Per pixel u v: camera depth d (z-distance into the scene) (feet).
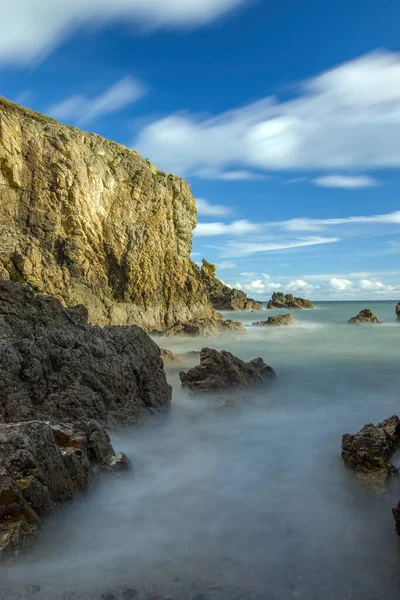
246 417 40.86
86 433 26.23
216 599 15.60
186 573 17.12
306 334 136.15
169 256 160.25
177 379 55.72
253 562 17.95
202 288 171.32
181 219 166.61
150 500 23.70
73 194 131.13
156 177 159.84
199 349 100.32
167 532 20.31
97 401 34.40
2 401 29.94
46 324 38.06
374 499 23.79
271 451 31.68
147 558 18.13
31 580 16.35
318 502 23.62
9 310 36.35
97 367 36.78
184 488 25.36
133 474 26.22
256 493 24.73
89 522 21.13
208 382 48.78
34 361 33.40
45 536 18.16
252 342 114.73
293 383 57.72
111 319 132.77
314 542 19.61
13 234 116.47
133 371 40.06
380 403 46.65
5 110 123.24
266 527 20.89
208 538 19.85
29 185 125.08
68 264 128.26
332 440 34.19
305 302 333.62
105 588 16.01
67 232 132.57
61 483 20.49
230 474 27.50
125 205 146.20
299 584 16.60
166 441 33.88
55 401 32.83
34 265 114.62
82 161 134.51
